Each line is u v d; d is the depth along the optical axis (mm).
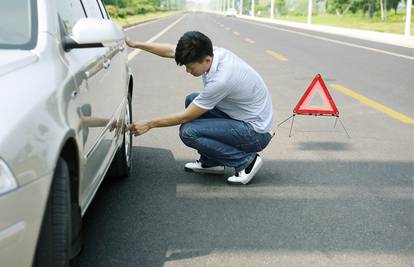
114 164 4809
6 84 2361
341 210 4344
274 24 50844
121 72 4723
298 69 13766
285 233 3883
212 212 4250
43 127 2344
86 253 3490
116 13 46031
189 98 5285
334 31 36469
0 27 2953
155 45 5219
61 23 3299
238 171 4926
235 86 4566
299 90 10398
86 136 3062
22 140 2170
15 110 2242
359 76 12570
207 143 4773
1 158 2045
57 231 2498
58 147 2391
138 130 4637
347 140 6652
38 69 2668
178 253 3529
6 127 2137
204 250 3584
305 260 3473
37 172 2203
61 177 2527
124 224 3975
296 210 4324
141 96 9531
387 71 13609
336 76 12492
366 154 6027
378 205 4473
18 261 2088
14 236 2049
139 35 25641
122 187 4785
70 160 2812
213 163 5055
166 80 11531
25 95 2375
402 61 16141
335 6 63906
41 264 2457
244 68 4645
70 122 2652
